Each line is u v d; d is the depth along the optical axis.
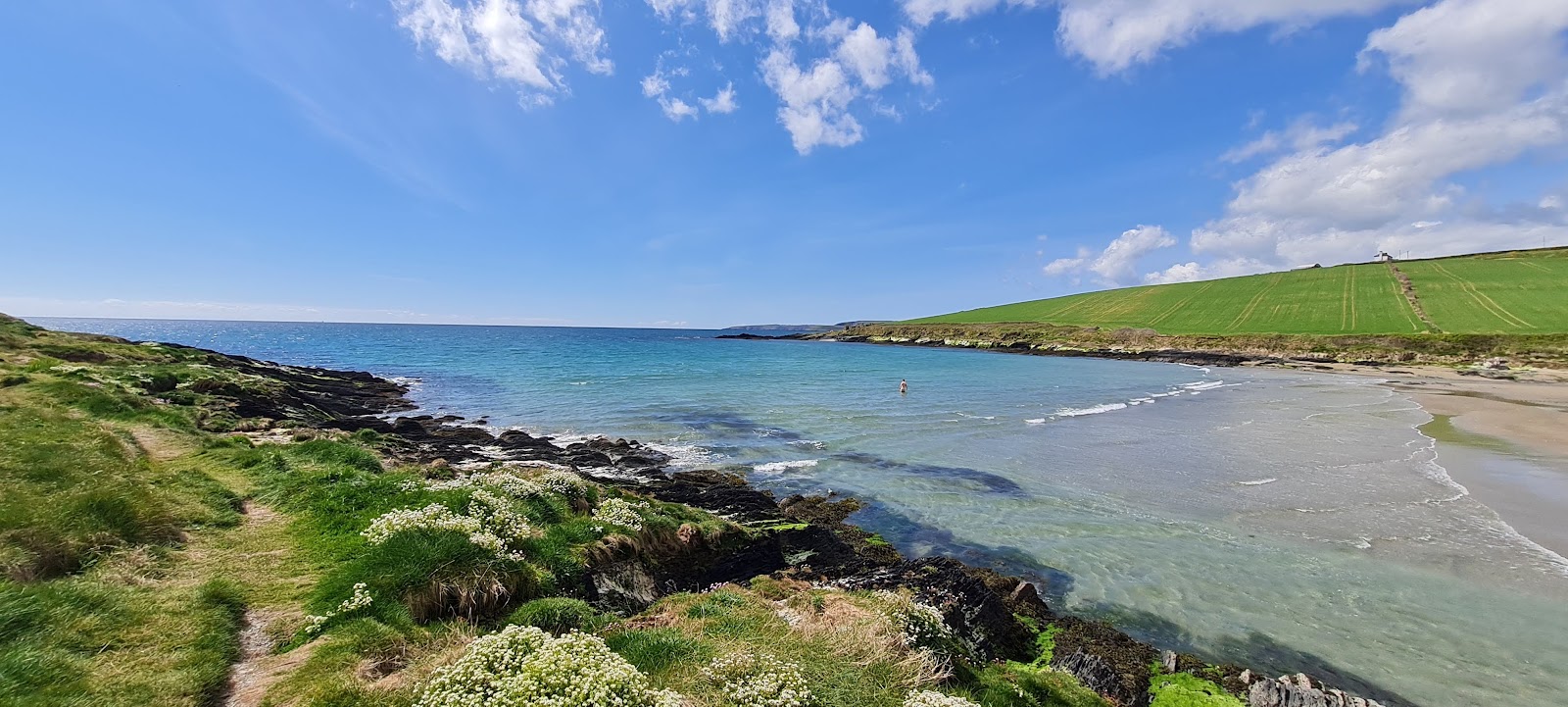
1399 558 16.41
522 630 7.42
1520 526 18.61
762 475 25.12
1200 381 64.62
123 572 8.37
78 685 5.86
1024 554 17.02
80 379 22.14
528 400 44.22
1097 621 13.45
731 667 7.74
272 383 35.56
